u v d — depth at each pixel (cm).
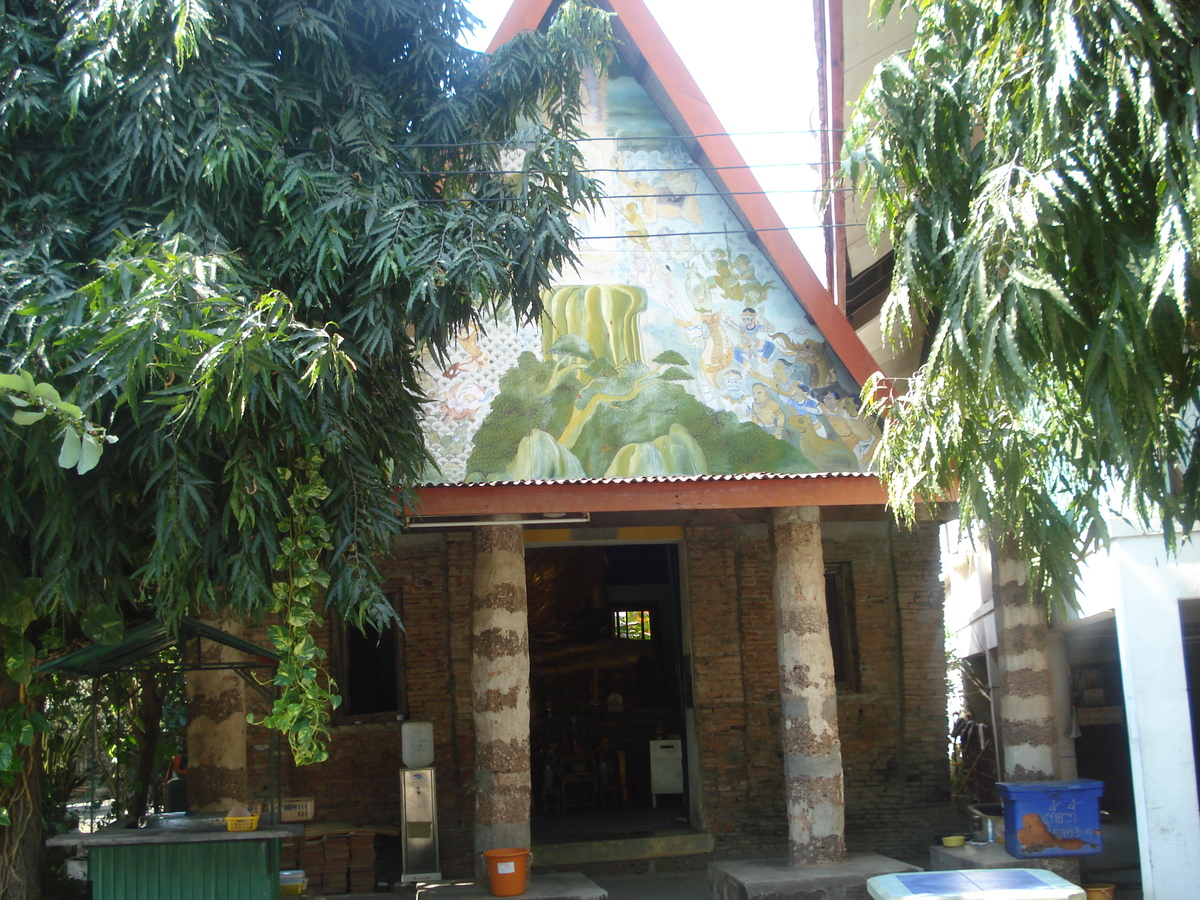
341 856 1180
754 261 1090
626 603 1847
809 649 1066
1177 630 970
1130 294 544
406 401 761
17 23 637
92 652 704
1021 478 729
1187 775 948
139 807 1431
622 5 1059
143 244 619
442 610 1327
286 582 691
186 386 565
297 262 680
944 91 654
